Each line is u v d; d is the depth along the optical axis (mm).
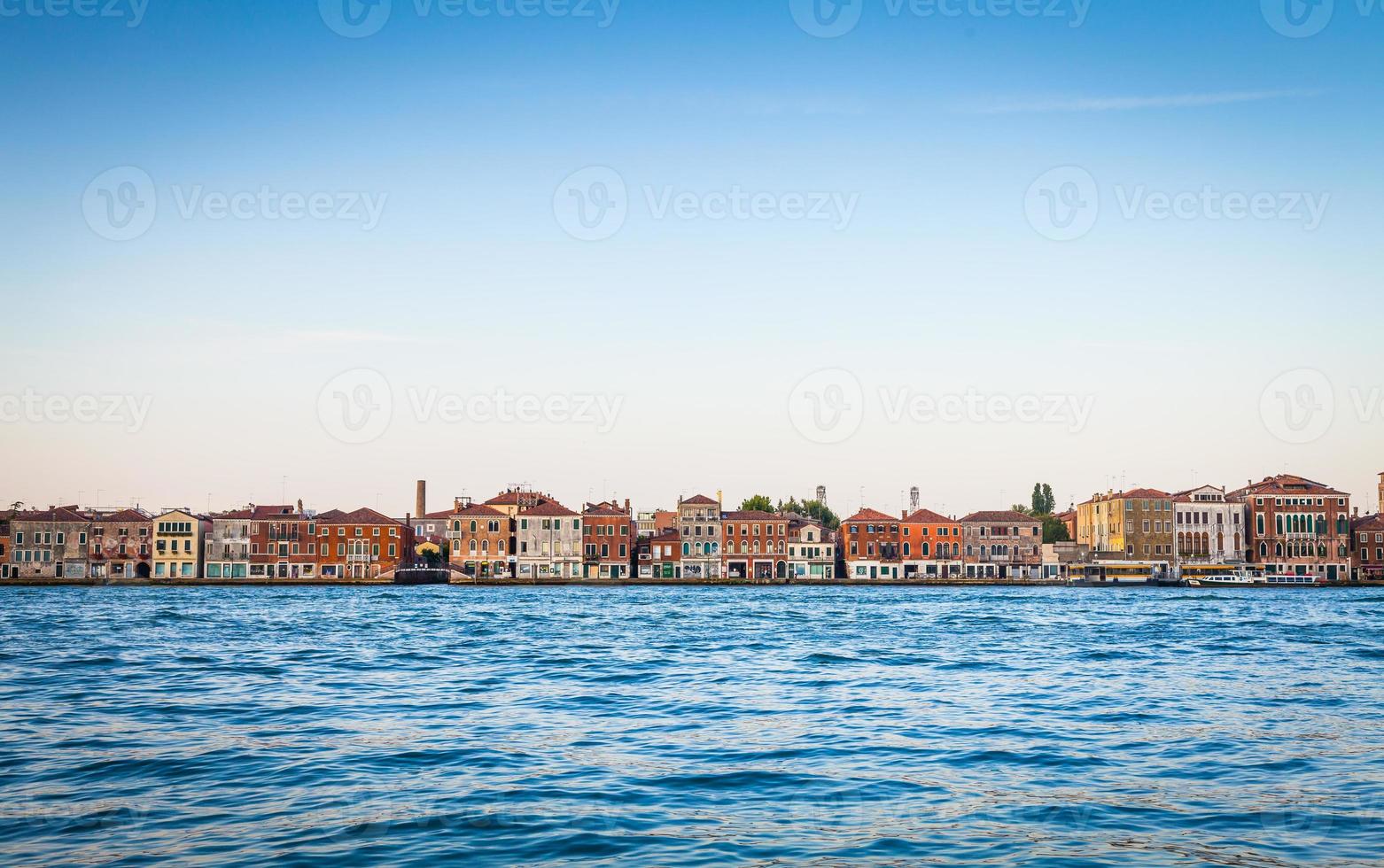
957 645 67062
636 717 37094
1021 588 180125
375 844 21797
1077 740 32875
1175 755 30578
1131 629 82000
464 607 117375
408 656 58938
